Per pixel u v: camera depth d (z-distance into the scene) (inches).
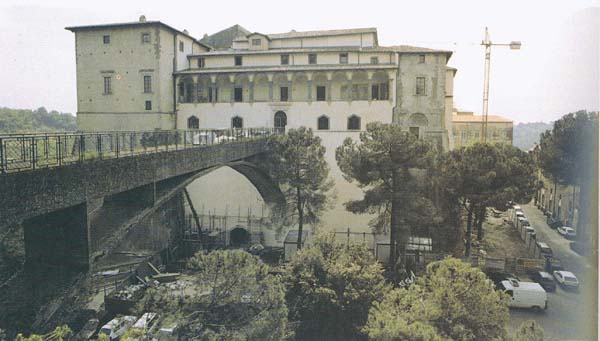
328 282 1042.1
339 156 1542.8
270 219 1838.1
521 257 1411.2
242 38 2385.6
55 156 684.1
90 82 2112.5
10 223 567.5
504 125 2502.5
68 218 724.0
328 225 1939.0
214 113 2130.9
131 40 2058.3
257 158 1664.6
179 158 1028.5
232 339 783.7
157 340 800.9
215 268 851.4
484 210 1480.1
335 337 1003.3
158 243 1708.9
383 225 1566.2
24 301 717.9
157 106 2050.9
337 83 2071.9
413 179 1507.1
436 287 831.1
